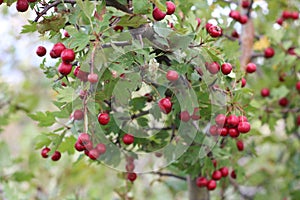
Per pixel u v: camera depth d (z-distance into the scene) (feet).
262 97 3.82
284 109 3.76
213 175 2.79
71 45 2.16
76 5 2.26
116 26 2.32
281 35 3.71
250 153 3.21
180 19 2.58
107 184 4.48
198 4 2.97
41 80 4.88
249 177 4.38
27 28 2.33
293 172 4.49
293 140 4.51
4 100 4.23
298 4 4.13
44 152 2.57
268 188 4.50
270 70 3.89
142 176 4.56
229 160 2.84
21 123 6.02
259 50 3.76
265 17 3.74
